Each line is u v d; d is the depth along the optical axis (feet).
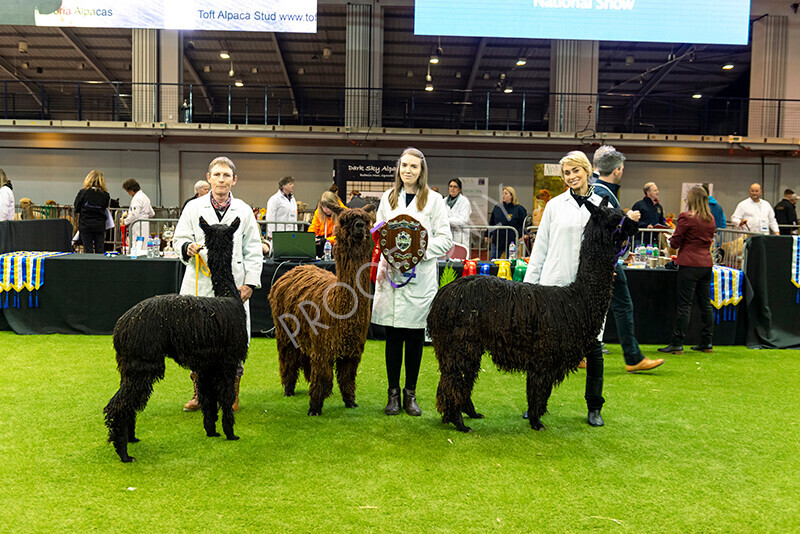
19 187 59.47
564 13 44.01
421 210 13.25
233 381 11.30
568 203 12.90
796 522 8.68
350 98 59.82
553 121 60.59
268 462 10.41
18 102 97.09
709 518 8.75
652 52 75.51
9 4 44.86
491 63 84.33
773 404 14.62
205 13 45.70
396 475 9.99
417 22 43.91
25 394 13.99
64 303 20.93
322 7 63.00
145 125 56.24
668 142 57.36
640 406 14.32
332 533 8.03
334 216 12.37
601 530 8.32
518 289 11.66
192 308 10.46
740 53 73.26
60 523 8.13
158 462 10.30
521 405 14.28
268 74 90.68
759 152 59.57
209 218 12.83
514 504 9.03
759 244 21.66
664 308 21.58
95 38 75.10
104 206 29.35
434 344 12.39
